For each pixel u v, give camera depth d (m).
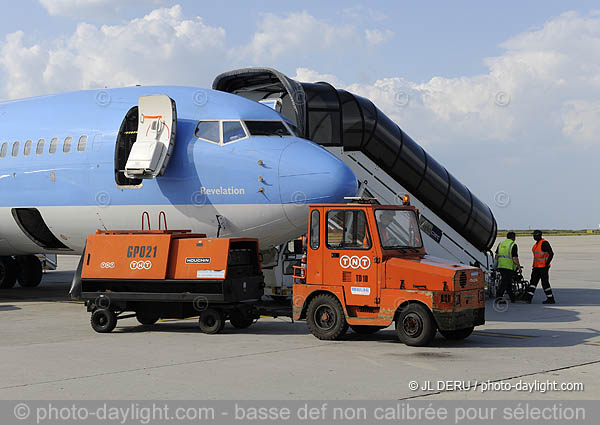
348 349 11.20
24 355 10.62
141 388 8.27
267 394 7.94
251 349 11.20
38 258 25.52
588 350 11.16
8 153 17.50
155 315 13.43
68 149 16.61
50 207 16.84
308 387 8.30
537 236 19.59
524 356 10.55
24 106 18.31
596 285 25.27
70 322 15.01
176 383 8.53
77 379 8.80
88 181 16.25
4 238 18.91
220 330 13.05
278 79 18.20
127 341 12.14
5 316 16.17
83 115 16.98
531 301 19.94
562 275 30.08
